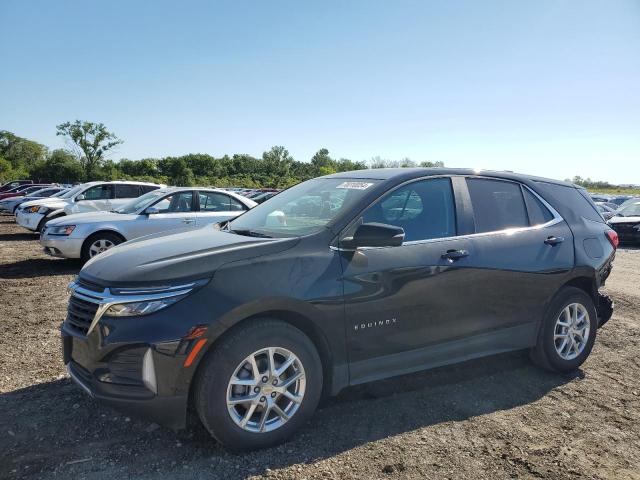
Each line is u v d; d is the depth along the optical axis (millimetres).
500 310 3998
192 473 2797
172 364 2756
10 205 24828
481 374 4367
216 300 2850
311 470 2852
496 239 4027
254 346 2934
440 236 3785
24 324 5652
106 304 2852
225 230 4004
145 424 3334
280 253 3143
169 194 9852
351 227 3422
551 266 4250
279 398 3104
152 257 3141
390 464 2930
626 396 3986
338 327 3223
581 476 2867
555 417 3594
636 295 7676
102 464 2873
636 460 3057
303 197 4086
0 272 9180
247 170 113375
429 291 3588
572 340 4465
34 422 3346
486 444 3191
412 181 3826
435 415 3572
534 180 4621
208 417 2854
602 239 4754
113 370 2836
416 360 3598
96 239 9281
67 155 82625
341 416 3520
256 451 3029
